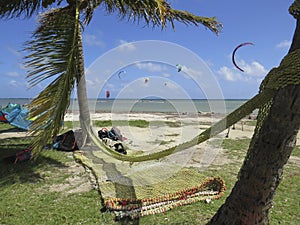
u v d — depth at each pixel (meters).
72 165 6.50
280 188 5.14
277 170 2.48
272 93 1.58
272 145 2.40
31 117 4.89
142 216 4.00
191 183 5.18
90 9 7.10
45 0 6.63
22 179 5.50
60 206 4.32
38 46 4.77
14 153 7.48
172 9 7.30
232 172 6.17
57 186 5.19
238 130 12.49
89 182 5.41
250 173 2.58
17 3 6.42
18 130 11.61
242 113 1.61
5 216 3.96
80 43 7.03
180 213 4.11
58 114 4.74
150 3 6.22
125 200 4.28
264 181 2.50
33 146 4.86
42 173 5.88
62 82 4.80
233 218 2.70
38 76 4.82
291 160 7.27
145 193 4.70
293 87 2.18
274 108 2.32
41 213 4.07
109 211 4.13
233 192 2.78
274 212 4.16
